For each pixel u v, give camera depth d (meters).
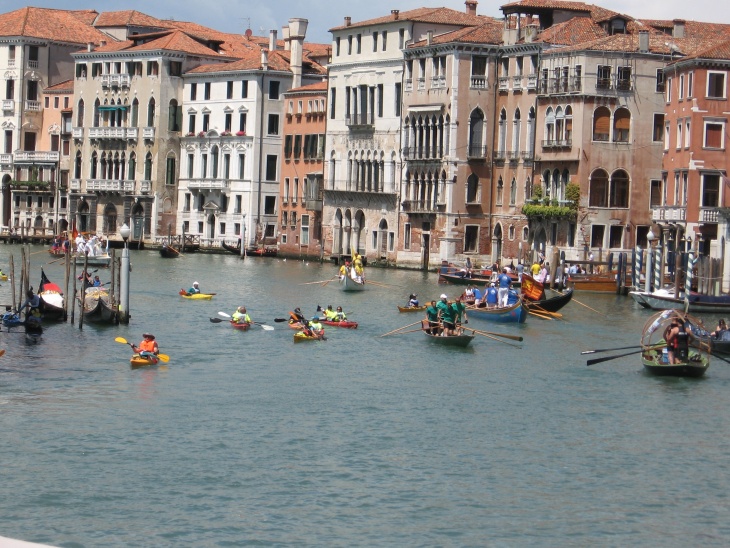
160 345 69.31
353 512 42.09
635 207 114.88
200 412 53.53
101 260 124.12
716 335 69.38
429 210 127.06
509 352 69.56
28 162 171.50
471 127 124.94
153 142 160.75
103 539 39.72
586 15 123.94
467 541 40.06
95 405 54.25
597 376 62.56
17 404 53.97
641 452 49.03
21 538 39.59
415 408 55.12
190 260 137.62
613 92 113.81
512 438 50.59
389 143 134.38
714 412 55.34
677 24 121.00
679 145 105.88
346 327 78.19
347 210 140.38
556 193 116.81
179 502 42.59
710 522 42.06
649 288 94.62
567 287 102.50
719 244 98.38
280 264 135.00
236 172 154.25
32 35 171.25
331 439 49.78
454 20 133.12
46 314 76.81
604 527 41.41
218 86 156.38
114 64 164.25
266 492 43.62
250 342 71.44
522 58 121.19
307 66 155.12
